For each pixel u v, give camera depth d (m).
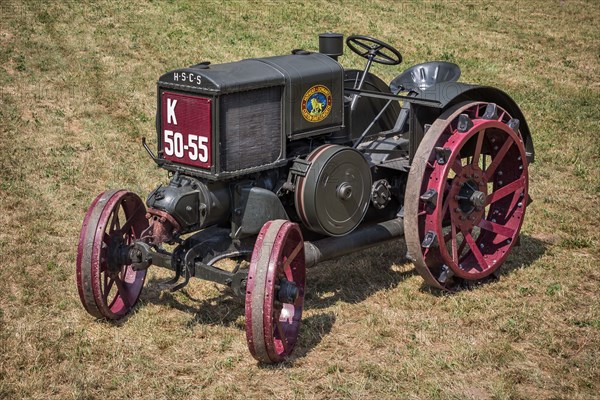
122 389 5.00
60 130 10.70
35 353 5.38
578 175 9.62
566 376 5.20
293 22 17.27
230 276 5.43
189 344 5.58
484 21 18.88
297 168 5.77
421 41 16.77
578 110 12.61
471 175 6.39
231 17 17.22
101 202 5.79
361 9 18.91
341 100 6.12
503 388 4.99
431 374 5.22
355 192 5.98
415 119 6.27
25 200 8.38
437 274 6.48
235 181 5.66
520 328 5.82
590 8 20.61
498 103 6.82
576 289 6.56
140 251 5.65
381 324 5.90
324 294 6.50
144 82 13.06
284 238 5.20
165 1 17.88
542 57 16.20
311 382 5.12
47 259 7.00
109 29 15.74
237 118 5.49
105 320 5.93
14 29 15.16
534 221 8.07
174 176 5.57
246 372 5.23
